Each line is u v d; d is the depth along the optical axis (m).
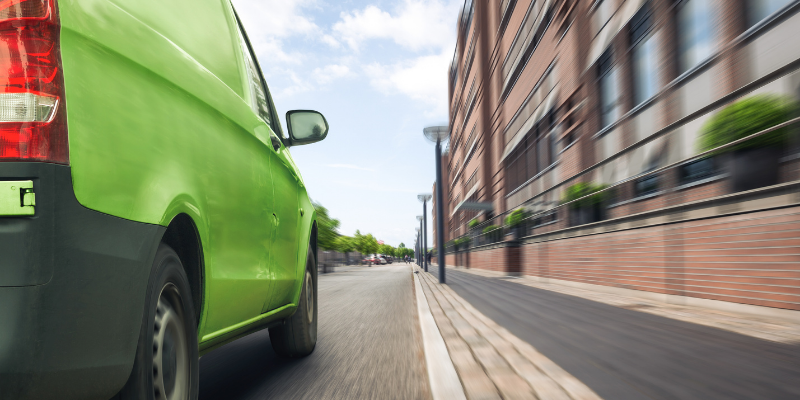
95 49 1.55
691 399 2.78
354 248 103.81
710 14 8.34
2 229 1.25
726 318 6.02
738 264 6.43
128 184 1.59
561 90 16.75
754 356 3.89
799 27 6.24
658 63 10.10
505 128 26.62
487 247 25.52
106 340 1.45
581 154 14.46
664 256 8.34
